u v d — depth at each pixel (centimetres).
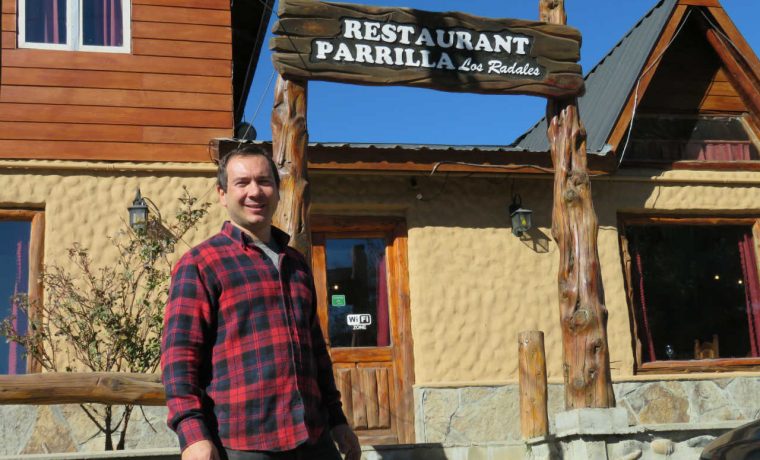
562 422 665
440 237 881
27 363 762
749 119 984
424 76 695
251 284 306
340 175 866
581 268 697
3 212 789
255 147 328
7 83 805
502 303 880
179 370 290
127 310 773
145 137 827
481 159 852
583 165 726
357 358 863
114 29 848
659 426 649
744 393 898
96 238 796
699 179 944
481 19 718
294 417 298
